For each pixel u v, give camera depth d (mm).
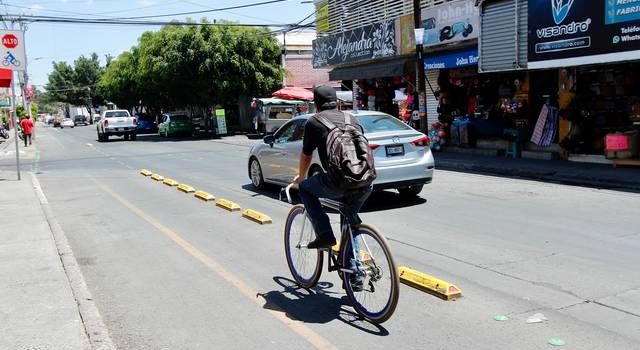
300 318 5012
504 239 7402
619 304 5027
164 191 12906
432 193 11227
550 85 15555
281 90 32688
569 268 6098
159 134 41688
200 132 41250
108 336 4535
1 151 29203
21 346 4262
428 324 4746
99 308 5367
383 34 21172
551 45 13836
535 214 8906
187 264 6770
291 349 4371
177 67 34812
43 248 7250
